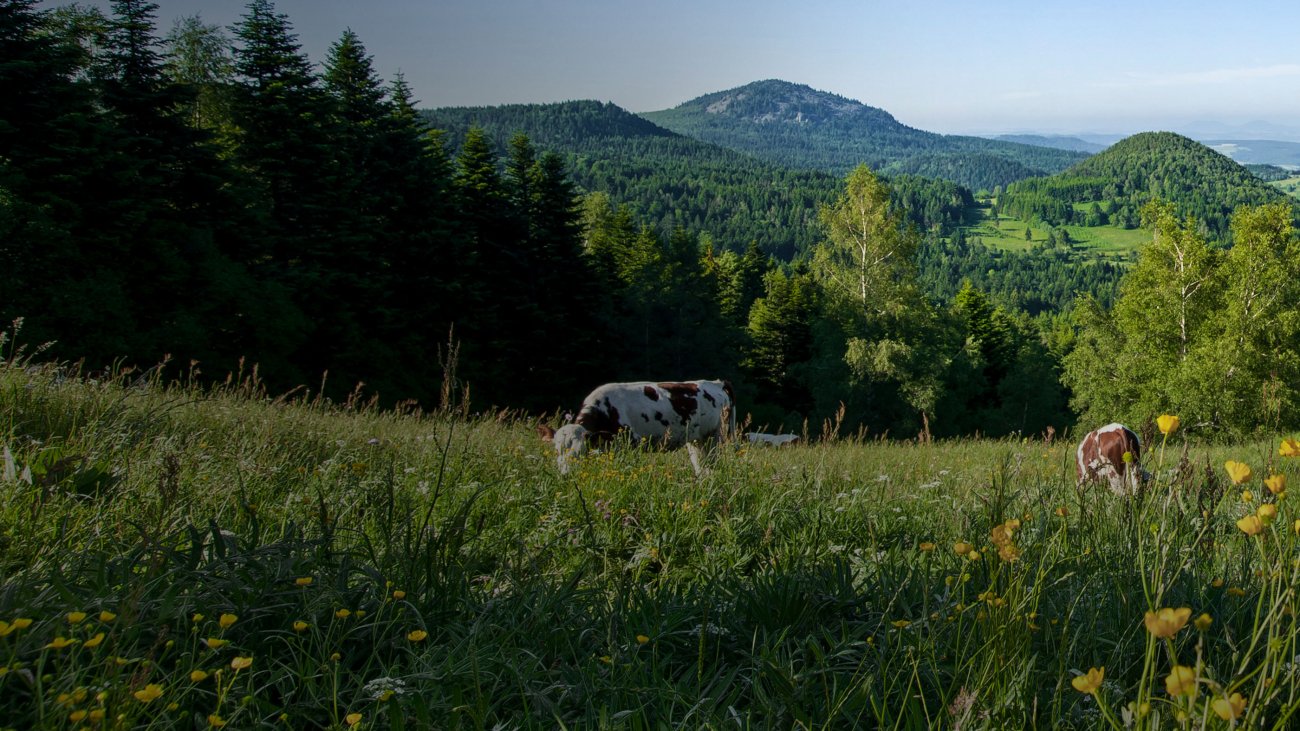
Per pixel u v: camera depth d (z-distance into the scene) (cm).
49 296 2244
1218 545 352
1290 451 218
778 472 682
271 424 729
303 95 3356
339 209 3306
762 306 6744
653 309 4647
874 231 4766
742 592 346
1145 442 402
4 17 2466
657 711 237
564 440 930
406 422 1002
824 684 246
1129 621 272
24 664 210
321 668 244
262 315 2748
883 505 590
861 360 4306
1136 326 3647
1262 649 253
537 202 4188
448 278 3672
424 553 334
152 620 247
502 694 249
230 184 3045
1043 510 397
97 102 2817
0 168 2252
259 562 301
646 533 500
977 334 7031
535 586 341
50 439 532
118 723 186
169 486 382
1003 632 229
